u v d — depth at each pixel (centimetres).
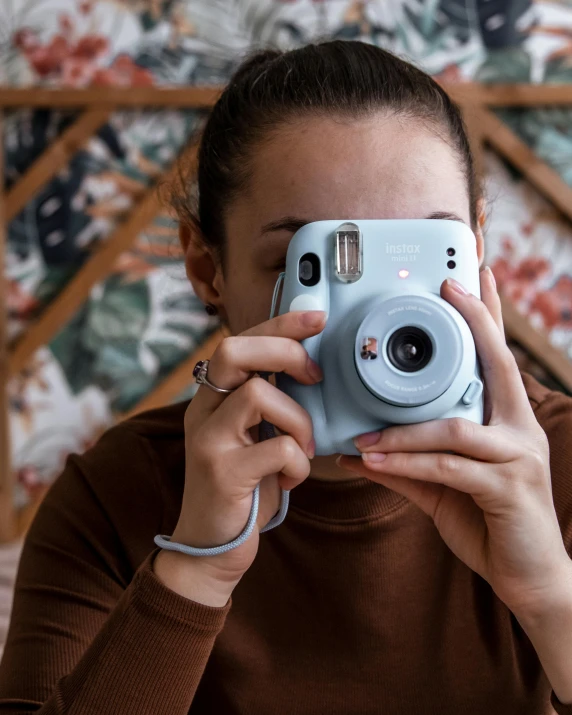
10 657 70
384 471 57
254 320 70
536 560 59
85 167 216
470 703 72
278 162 65
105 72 216
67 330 215
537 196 215
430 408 56
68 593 73
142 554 76
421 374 55
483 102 210
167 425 85
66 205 217
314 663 72
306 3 213
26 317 218
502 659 72
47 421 216
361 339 55
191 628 58
